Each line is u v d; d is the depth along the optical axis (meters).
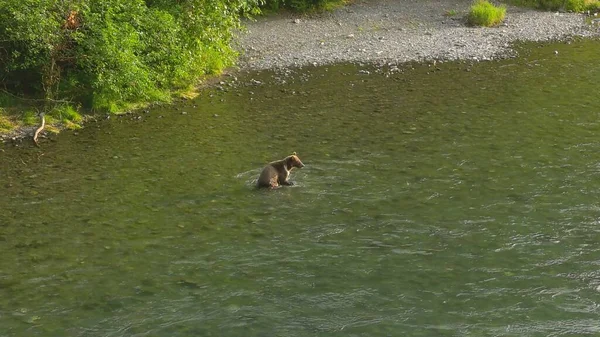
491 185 17.36
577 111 23.16
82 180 18.47
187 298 12.76
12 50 23.33
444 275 13.23
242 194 17.22
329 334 11.52
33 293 13.10
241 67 30.34
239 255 14.27
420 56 31.69
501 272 13.27
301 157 19.59
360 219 15.70
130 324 12.00
